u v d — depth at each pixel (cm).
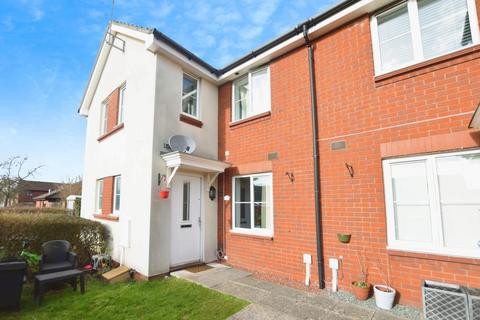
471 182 393
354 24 544
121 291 498
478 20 412
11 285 420
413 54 469
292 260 573
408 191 446
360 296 446
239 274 604
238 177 736
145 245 580
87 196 991
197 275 592
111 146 820
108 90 912
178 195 664
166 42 656
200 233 712
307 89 603
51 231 619
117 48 823
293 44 628
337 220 516
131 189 662
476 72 397
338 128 539
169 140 638
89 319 386
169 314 397
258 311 404
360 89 518
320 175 553
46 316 397
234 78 791
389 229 454
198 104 770
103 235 730
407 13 489
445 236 406
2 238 541
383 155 470
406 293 423
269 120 673
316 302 439
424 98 440
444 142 409
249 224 685
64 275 471
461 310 337
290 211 594
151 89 646
